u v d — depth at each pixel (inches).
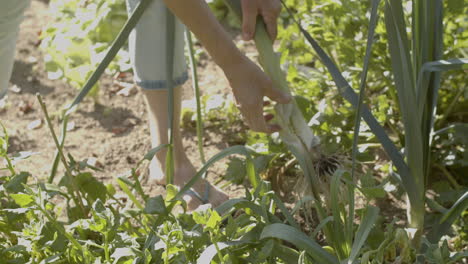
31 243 59.6
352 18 89.7
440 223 65.4
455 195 73.9
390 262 64.4
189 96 110.6
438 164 84.6
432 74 63.8
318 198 67.1
